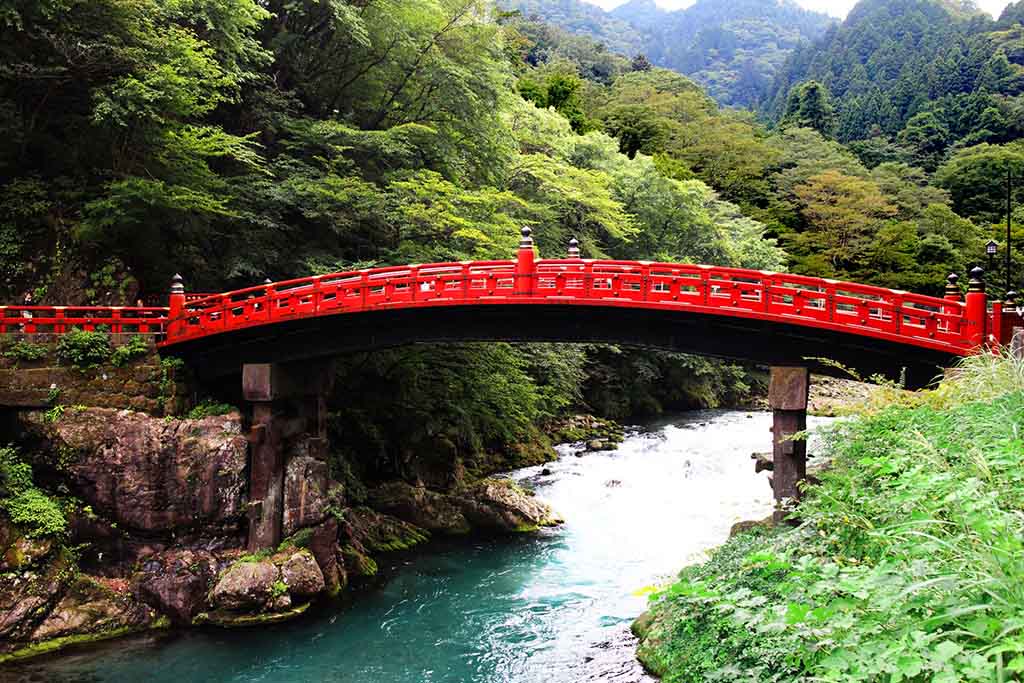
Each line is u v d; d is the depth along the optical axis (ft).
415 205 80.84
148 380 65.31
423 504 83.41
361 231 90.68
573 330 64.95
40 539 57.36
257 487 64.69
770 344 60.23
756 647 28.43
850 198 182.60
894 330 54.29
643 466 107.65
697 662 36.37
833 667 16.89
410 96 104.99
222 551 63.57
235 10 81.71
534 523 83.30
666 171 196.75
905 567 19.22
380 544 76.59
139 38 74.59
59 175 81.82
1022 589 16.02
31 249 77.36
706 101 284.82
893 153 256.52
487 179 111.14
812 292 55.98
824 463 59.16
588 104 258.98
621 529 81.41
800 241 179.42
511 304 62.28
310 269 82.99
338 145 91.04
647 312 61.41
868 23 479.41
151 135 76.02
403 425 90.02
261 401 65.82
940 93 315.58
